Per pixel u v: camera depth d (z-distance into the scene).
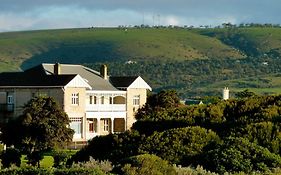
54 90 124.75
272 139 40.66
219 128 45.75
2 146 76.69
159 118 47.91
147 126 47.78
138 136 44.62
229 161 38.06
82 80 126.81
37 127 91.44
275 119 43.72
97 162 37.25
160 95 127.56
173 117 47.78
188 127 42.59
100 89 132.75
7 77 132.50
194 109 48.41
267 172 36.84
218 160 38.25
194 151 40.94
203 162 38.91
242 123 44.44
